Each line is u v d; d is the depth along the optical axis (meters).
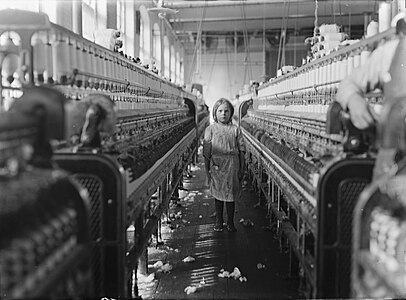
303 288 3.88
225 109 6.38
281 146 5.37
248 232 6.27
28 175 2.19
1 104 3.59
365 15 17.55
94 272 2.99
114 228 2.98
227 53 27.69
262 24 21.67
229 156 6.29
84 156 2.94
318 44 6.48
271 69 26.84
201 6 17.52
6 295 1.85
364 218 2.36
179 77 25.27
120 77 5.27
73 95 3.96
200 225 6.70
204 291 4.16
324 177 2.86
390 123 2.60
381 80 3.01
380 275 2.08
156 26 16.14
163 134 7.11
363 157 2.84
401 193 2.38
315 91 5.23
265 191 6.93
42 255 1.88
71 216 2.20
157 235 5.63
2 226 1.84
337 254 2.89
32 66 3.38
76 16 5.34
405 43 3.03
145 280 4.46
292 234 4.30
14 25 3.34
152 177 4.44
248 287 4.24
